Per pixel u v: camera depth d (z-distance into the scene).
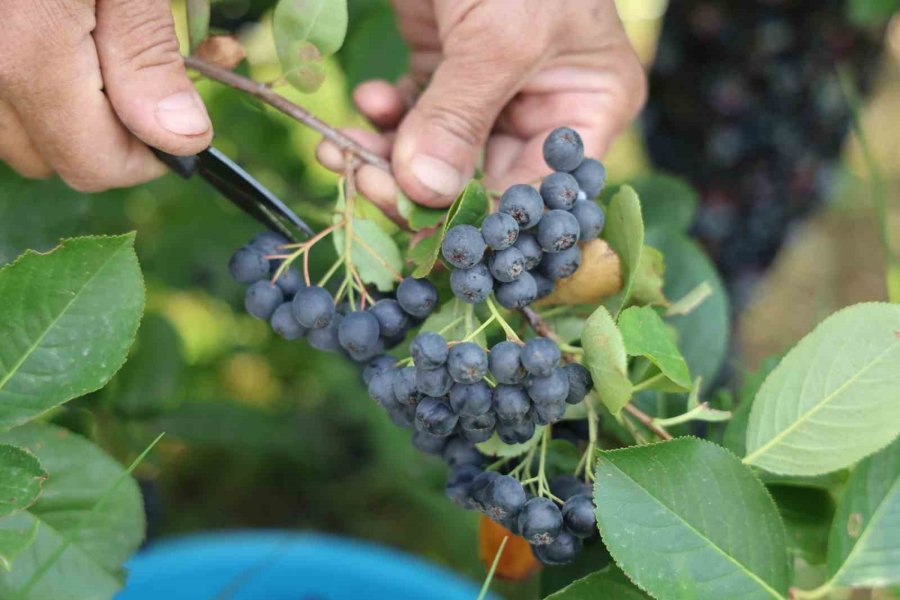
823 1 0.75
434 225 0.47
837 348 0.41
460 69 0.47
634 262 0.42
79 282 0.40
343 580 0.60
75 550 0.42
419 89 0.57
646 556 0.39
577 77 0.52
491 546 0.45
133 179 0.49
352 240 0.45
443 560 0.79
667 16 0.80
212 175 0.47
